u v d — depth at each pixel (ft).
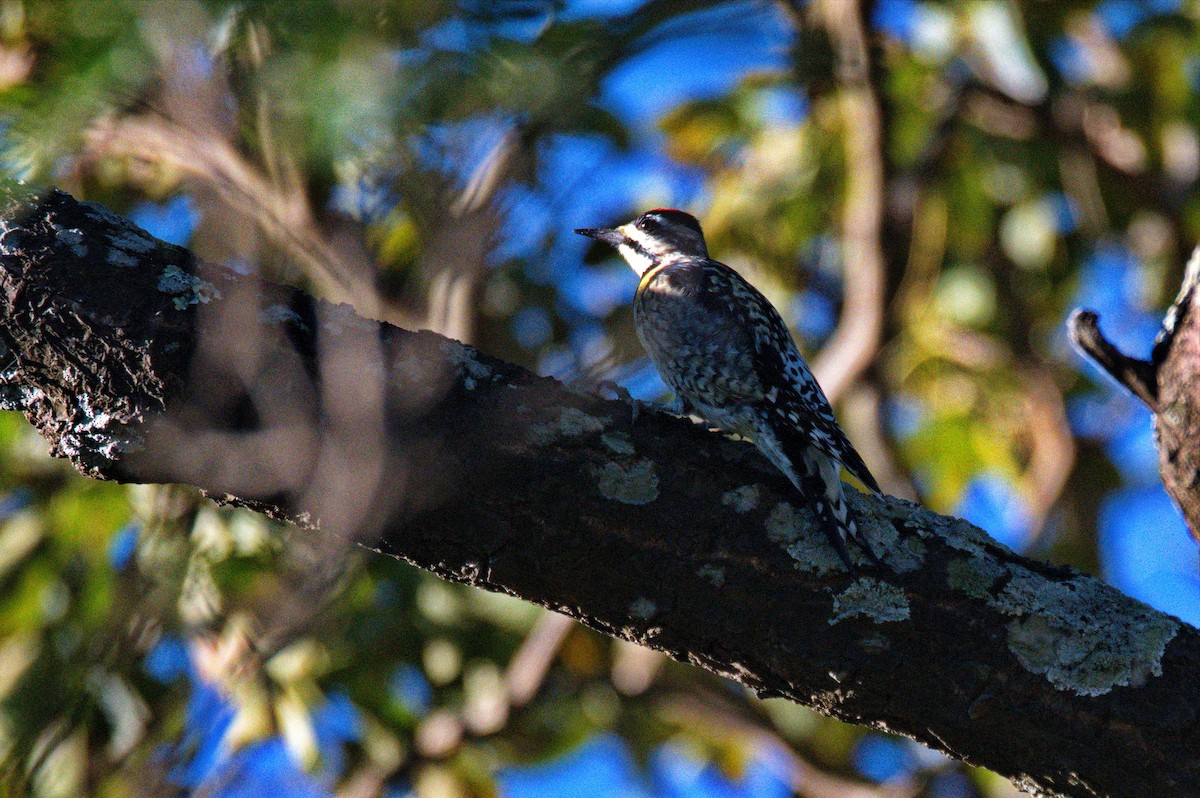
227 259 20.01
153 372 18.98
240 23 16.03
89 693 31.30
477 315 27.30
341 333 19.77
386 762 39.70
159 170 27.22
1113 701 19.43
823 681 19.97
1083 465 47.21
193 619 29.96
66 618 33.76
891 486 43.75
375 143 17.29
